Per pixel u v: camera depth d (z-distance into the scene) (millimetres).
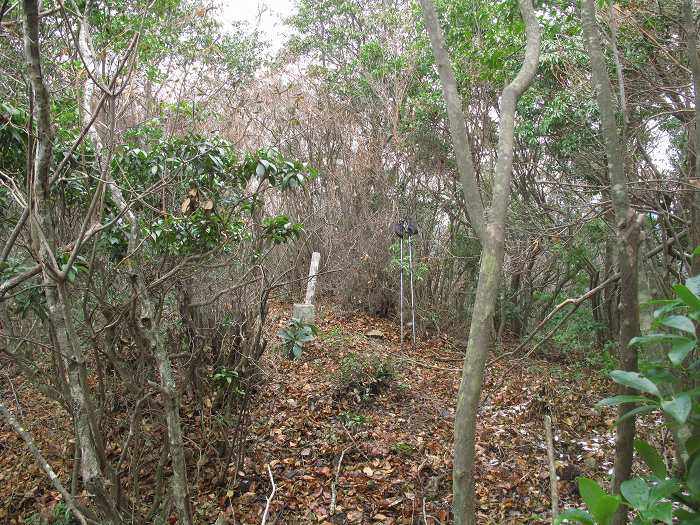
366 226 11203
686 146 4777
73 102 3979
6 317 3459
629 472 1237
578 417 6215
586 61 7023
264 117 10672
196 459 4453
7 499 3965
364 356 7293
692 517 1081
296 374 6750
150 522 3436
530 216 8047
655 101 5762
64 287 2396
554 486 1873
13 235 2549
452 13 8930
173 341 4543
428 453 5281
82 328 3686
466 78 8672
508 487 4672
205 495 4219
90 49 3213
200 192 3807
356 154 11531
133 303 3080
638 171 5328
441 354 9000
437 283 10703
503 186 1486
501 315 9859
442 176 10953
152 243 3799
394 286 10914
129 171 3797
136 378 3707
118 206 3080
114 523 2510
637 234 1259
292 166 4043
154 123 4680
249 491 4371
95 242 3162
